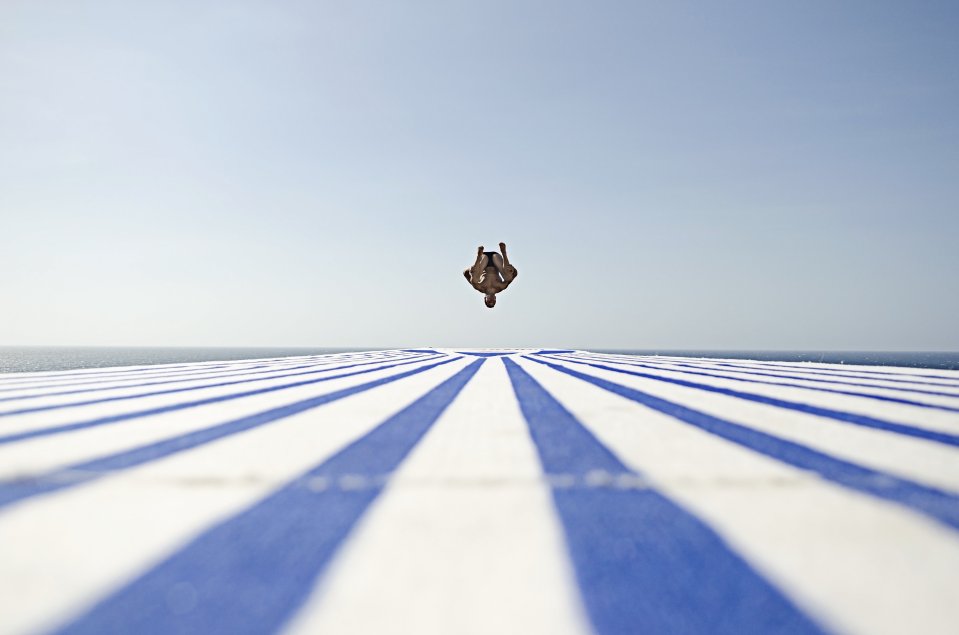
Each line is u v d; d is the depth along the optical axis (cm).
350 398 529
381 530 189
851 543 178
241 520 197
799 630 132
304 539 181
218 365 1163
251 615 136
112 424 378
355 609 140
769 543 179
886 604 143
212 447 307
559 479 245
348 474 252
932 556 169
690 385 656
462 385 664
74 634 128
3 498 219
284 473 253
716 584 154
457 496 223
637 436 337
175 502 215
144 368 1047
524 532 188
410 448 304
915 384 673
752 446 306
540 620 136
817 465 265
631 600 146
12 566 161
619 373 872
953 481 240
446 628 132
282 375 845
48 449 300
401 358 1500
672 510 208
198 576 156
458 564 164
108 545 175
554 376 806
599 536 185
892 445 308
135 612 138
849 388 618
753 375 826
